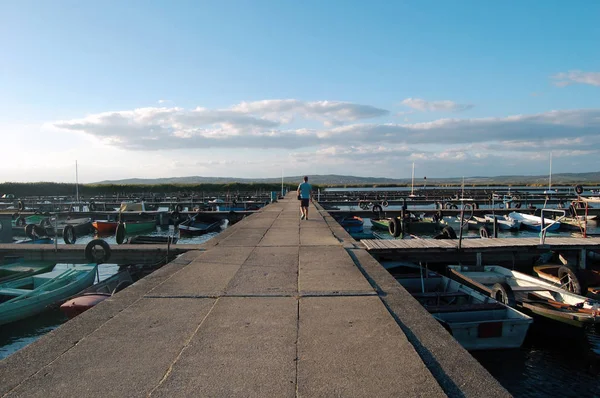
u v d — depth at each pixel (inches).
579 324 350.9
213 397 128.1
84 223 1300.4
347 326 193.3
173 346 171.5
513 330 343.0
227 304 231.6
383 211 1366.9
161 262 526.9
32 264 572.7
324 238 522.3
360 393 129.6
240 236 546.0
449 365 153.1
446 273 568.1
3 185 3161.9
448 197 2486.5
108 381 140.2
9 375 145.5
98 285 471.2
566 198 2138.3
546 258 588.1
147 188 3695.9
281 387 134.1
